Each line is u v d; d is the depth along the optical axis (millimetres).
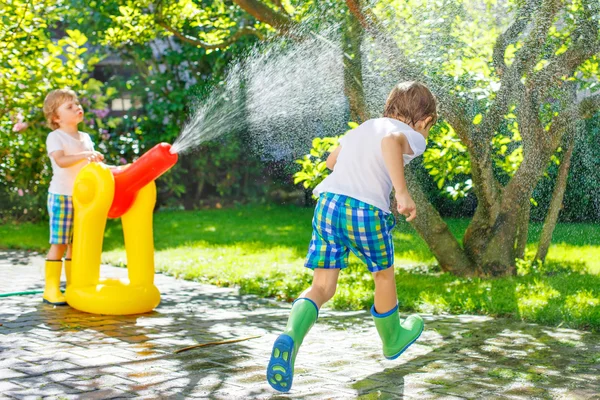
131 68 13727
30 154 8602
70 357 3193
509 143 6195
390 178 2607
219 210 13242
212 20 7332
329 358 3238
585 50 5133
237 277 5828
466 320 4152
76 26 12070
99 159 4621
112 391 2662
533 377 2906
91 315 4258
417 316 3008
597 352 3342
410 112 2734
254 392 2676
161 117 12531
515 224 5828
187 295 5137
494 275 5793
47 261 4723
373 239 2607
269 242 8609
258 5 5520
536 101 5289
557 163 6055
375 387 2758
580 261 6520
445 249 5922
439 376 2922
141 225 4430
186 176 13570
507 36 5164
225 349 3404
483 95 5230
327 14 5418
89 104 9914
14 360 3125
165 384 2770
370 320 4172
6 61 6879
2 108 7496
